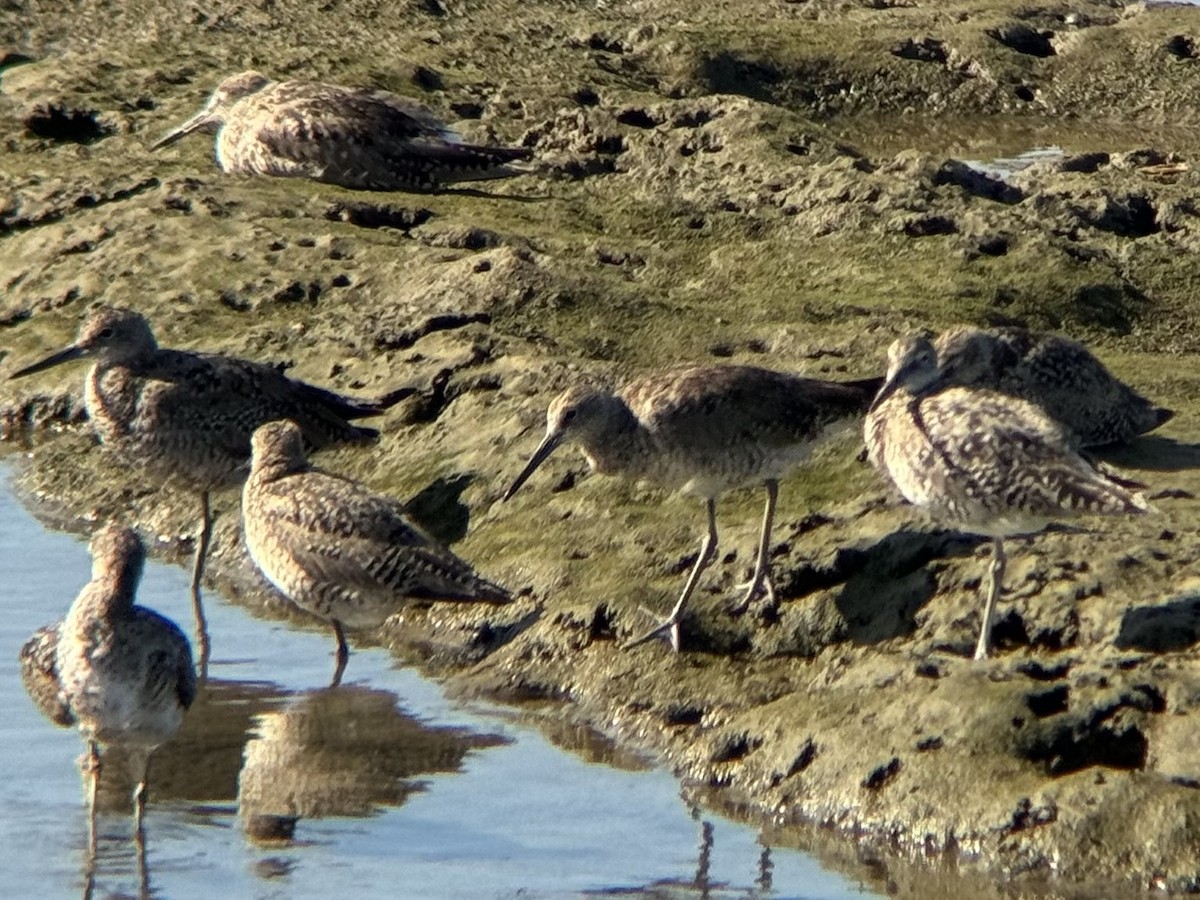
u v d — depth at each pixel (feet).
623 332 57.26
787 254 63.72
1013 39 99.14
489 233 64.69
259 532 46.78
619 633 45.65
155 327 60.75
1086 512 39.60
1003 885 36.17
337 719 44.42
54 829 39.55
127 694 37.73
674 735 42.70
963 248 63.41
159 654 38.22
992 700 38.91
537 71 84.33
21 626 48.16
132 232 66.39
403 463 53.21
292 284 62.03
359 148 68.18
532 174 70.79
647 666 44.57
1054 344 48.16
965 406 42.04
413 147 68.69
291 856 38.22
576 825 39.47
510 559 48.73
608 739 43.34
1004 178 77.10
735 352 55.77
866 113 94.07
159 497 56.18
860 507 46.80
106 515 56.13
